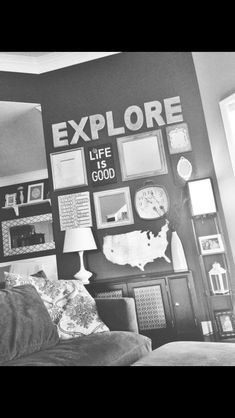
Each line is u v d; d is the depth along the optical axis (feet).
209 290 10.03
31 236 16.15
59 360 5.04
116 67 12.70
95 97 12.71
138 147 12.01
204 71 11.66
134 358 6.15
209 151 11.47
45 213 16.31
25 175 16.69
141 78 12.43
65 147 12.65
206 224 11.02
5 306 6.01
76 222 12.03
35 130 14.64
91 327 7.00
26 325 5.91
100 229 11.81
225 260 10.50
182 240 11.12
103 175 12.14
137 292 9.77
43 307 6.57
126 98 12.45
